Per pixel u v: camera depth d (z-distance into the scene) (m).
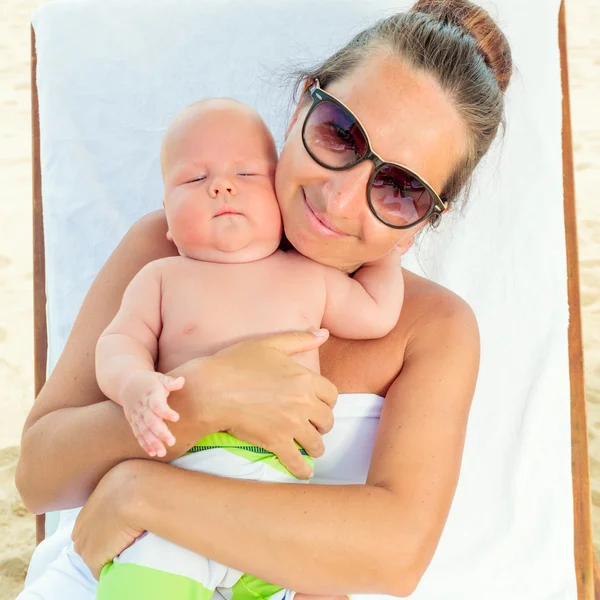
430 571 2.10
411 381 1.75
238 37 2.83
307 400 1.62
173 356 1.74
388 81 1.61
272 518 1.51
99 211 2.63
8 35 5.42
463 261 2.50
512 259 2.50
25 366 3.73
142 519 1.52
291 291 1.80
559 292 2.45
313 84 1.76
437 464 1.63
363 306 1.82
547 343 2.38
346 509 1.54
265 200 1.80
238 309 1.76
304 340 1.70
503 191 2.58
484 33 1.73
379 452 1.66
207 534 1.51
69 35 2.82
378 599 2.00
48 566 1.82
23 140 4.78
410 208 1.68
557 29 2.77
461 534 2.16
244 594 1.65
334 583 1.53
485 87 1.69
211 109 1.88
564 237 2.53
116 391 1.58
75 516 2.12
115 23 2.84
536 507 2.18
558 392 2.31
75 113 2.74
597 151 4.75
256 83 2.77
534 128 2.65
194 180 1.82
